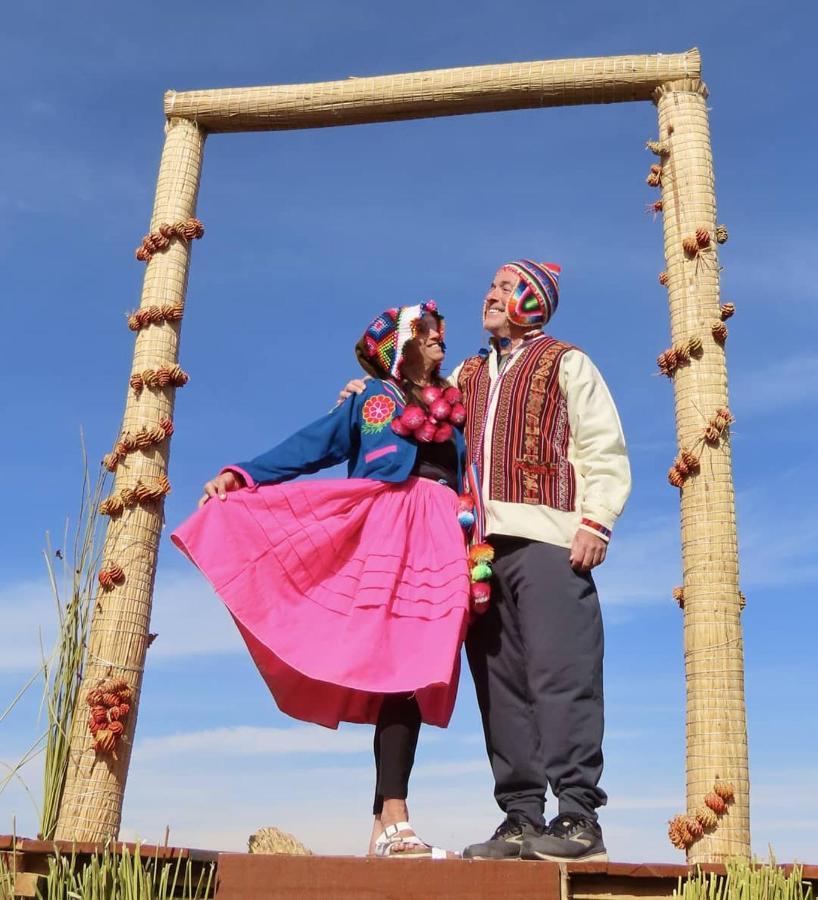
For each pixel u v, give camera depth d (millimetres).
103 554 4207
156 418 4398
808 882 3084
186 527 3576
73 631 4004
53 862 2979
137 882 2938
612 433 3641
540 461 3646
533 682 3459
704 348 4191
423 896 2834
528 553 3566
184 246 4703
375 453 3762
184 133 4844
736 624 3891
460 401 3869
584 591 3543
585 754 3367
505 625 3605
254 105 4809
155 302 4582
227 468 3715
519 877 2895
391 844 3232
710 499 4020
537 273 3910
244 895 2854
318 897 2836
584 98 4602
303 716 3654
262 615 3504
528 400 3703
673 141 4445
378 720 3436
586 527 3521
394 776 3330
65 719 3930
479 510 3637
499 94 4633
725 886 3088
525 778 3508
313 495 3666
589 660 3465
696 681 3850
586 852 3227
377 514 3666
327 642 3480
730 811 3658
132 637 4102
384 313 3953
